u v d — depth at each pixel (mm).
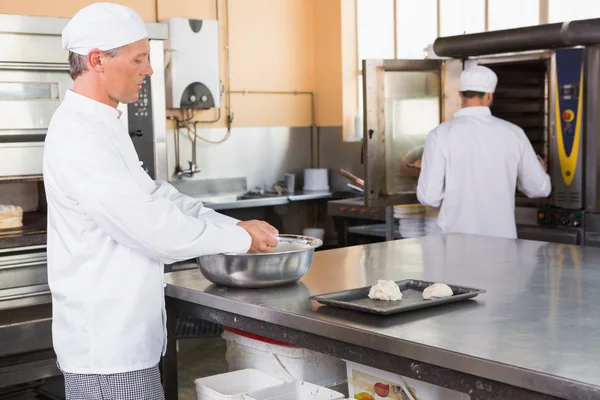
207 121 6516
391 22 6586
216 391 2348
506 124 4191
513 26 5570
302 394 2322
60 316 2221
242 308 2277
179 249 2123
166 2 6227
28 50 3887
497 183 4168
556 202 4367
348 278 2613
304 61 7113
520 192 4574
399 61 4691
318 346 2105
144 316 2203
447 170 4195
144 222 2057
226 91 6625
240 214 6504
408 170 4844
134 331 2189
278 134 6984
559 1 5246
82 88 2166
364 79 4625
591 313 2084
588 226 4234
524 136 4191
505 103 4824
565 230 4316
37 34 3910
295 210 6836
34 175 3977
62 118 2137
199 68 6121
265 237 2346
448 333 1899
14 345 3814
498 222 4203
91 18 2111
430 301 2137
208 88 6184
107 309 2168
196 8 6402
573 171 4270
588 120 4191
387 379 2299
